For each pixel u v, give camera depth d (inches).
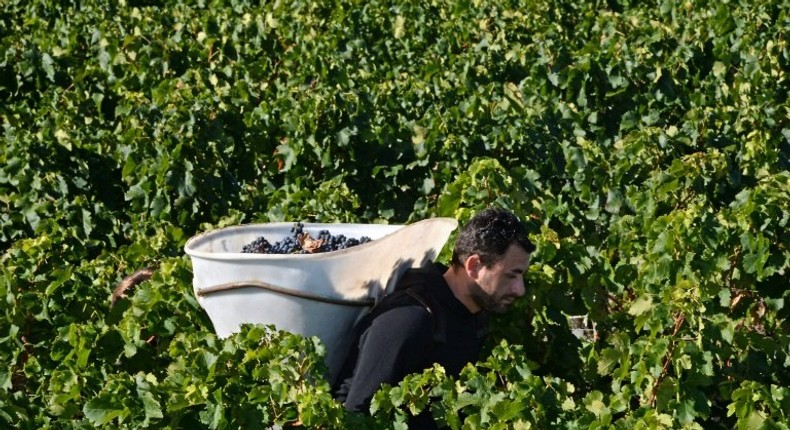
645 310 402.3
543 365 423.5
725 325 386.3
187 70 791.1
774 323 458.3
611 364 383.2
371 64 861.8
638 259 448.1
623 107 698.8
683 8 957.8
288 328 349.4
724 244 440.8
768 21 888.3
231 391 327.3
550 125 635.5
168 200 573.0
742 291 456.4
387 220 602.5
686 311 386.3
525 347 421.7
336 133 601.9
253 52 865.5
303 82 765.3
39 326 425.7
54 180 610.2
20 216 592.4
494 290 342.6
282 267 340.8
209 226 536.1
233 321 356.8
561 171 589.6
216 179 587.5
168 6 1147.3
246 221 587.2
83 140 645.3
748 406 352.5
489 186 473.1
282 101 645.3
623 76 693.9
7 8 1153.4
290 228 394.9
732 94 725.9
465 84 757.9
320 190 537.0
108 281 454.9
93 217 573.3
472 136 602.2
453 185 479.2
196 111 606.5
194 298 395.9
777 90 761.6
